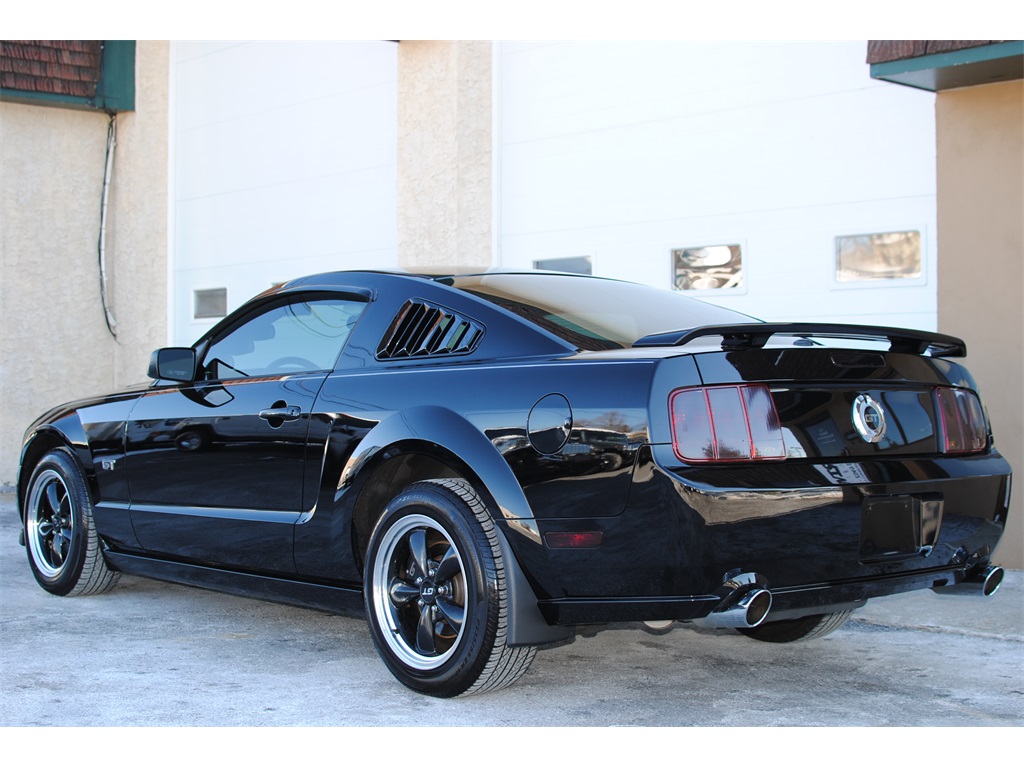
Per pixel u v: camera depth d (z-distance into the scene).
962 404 3.54
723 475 2.94
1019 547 5.55
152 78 10.15
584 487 3.08
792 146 6.33
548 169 7.51
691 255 6.79
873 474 3.14
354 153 8.70
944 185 5.66
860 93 6.07
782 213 6.38
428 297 3.80
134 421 4.68
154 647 4.18
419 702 3.45
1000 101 5.49
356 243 8.71
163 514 4.50
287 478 3.95
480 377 3.42
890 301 5.97
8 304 9.82
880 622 4.71
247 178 9.55
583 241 7.32
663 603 3.01
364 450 3.64
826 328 3.15
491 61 7.77
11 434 9.84
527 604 3.27
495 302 3.66
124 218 10.20
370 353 3.87
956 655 4.18
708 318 3.92
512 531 3.23
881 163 6.00
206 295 9.98
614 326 3.60
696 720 3.28
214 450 4.27
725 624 2.98
